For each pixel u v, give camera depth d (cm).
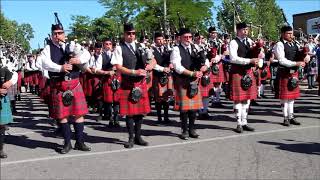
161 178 434
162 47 797
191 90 615
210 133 658
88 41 950
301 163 477
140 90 572
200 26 2731
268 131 659
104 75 759
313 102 984
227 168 462
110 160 511
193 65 619
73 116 563
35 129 758
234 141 594
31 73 1534
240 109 660
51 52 543
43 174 461
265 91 1273
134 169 469
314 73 1259
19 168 487
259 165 471
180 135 645
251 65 661
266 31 2427
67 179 441
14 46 1332
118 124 756
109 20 2594
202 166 473
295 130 662
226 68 923
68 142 561
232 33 930
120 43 576
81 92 561
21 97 1495
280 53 694
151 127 733
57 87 548
